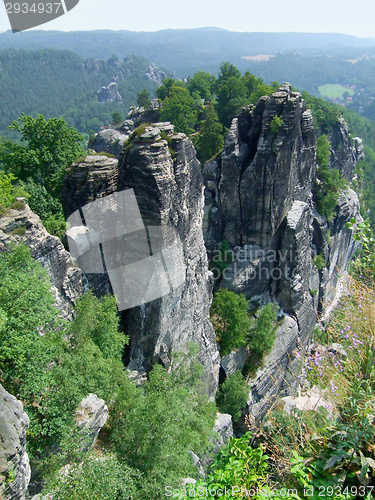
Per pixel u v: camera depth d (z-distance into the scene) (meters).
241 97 78.19
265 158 55.41
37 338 21.03
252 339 53.22
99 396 25.31
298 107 55.72
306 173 63.72
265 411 50.75
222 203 59.38
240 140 59.41
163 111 80.44
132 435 23.84
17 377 20.22
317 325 68.50
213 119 65.19
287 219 58.34
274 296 61.19
